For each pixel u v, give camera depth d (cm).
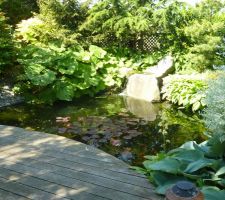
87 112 605
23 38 780
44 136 384
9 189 260
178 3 781
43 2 830
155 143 445
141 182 269
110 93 758
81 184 267
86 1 835
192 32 707
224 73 280
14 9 924
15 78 698
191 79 640
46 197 248
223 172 252
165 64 744
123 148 428
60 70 704
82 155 327
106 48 843
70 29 822
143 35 845
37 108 634
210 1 741
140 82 708
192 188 190
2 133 395
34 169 296
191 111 606
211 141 290
